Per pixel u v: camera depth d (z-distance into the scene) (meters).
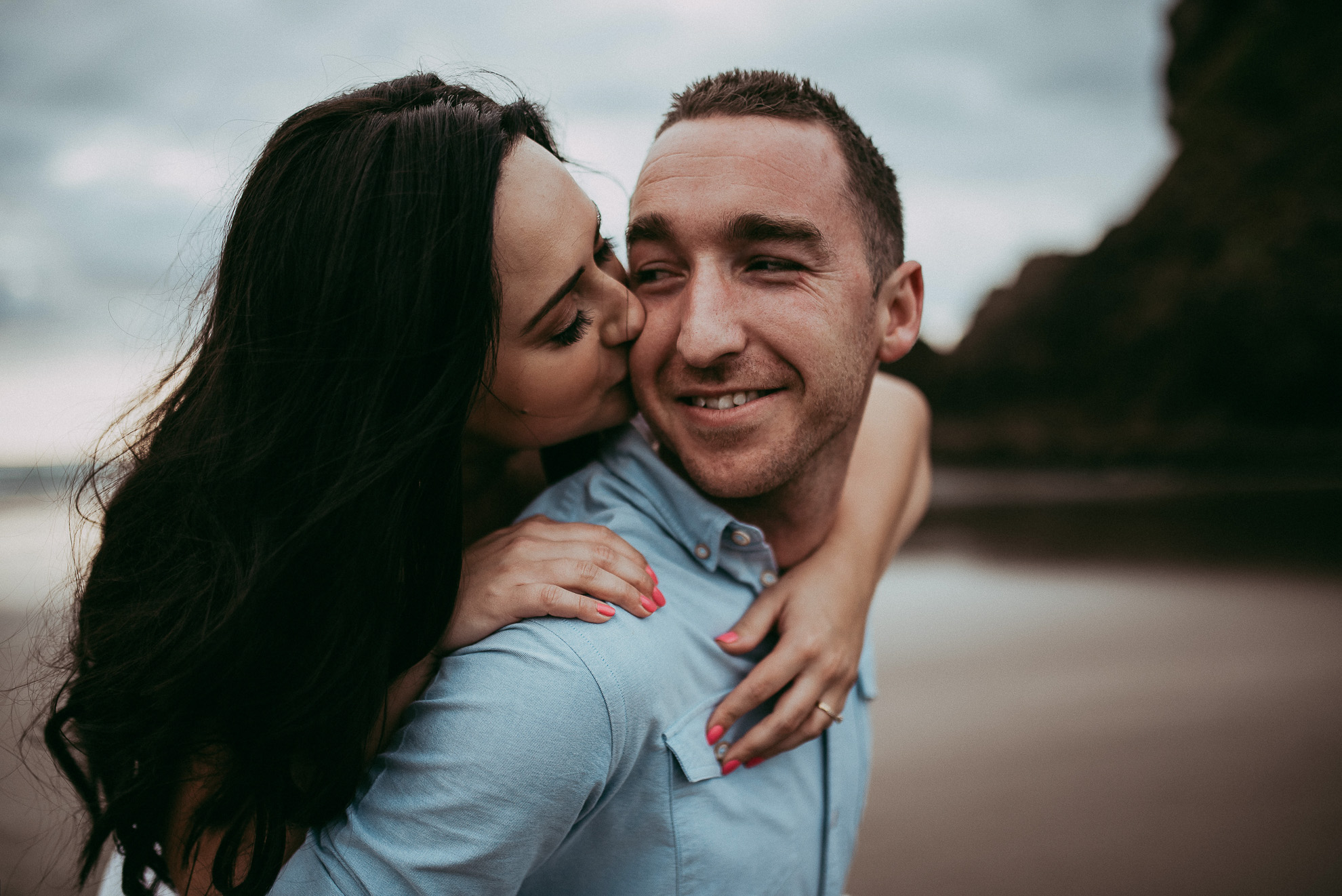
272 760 1.19
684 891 1.25
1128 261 26.25
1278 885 3.87
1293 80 24.94
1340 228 22.58
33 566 8.59
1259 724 5.80
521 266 1.26
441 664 1.25
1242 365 23.19
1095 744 5.53
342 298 1.17
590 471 1.56
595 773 1.12
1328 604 9.07
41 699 1.45
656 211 1.32
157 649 1.24
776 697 1.42
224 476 1.23
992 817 4.57
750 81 1.35
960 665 7.27
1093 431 24.72
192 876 1.28
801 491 1.44
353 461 1.17
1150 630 8.27
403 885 1.13
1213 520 15.02
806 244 1.29
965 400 27.94
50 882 2.22
